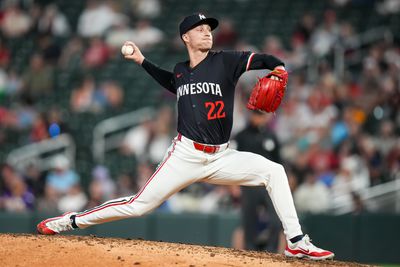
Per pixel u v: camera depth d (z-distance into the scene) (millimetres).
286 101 53188
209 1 70875
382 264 41594
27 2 69500
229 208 43938
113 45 64188
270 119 50719
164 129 50844
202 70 21297
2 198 44469
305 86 54438
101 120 56219
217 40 60562
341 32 60969
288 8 68938
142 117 55156
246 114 50375
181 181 21594
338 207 43938
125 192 44719
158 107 57250
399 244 41656
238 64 21219
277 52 59469
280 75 21453
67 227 23016
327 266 21062
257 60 21281
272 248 35344
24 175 47250
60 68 62719
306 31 61031
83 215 22734
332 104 51750
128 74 62406
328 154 46969
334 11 66812
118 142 54812
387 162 46906
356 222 41469
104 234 40750
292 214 21594
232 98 21438
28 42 66625
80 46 64062
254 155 21766
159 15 69500
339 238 41312
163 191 21672
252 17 68625
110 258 20266
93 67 62812
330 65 58500
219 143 21359
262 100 21734
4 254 20438
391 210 44812
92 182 47250
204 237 40688
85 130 55375
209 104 21125
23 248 20844
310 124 50219
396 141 48875
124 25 65500
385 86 53781
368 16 65500
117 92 58125
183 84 21484
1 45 66375
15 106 58375
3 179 45094
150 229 40969
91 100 56938
